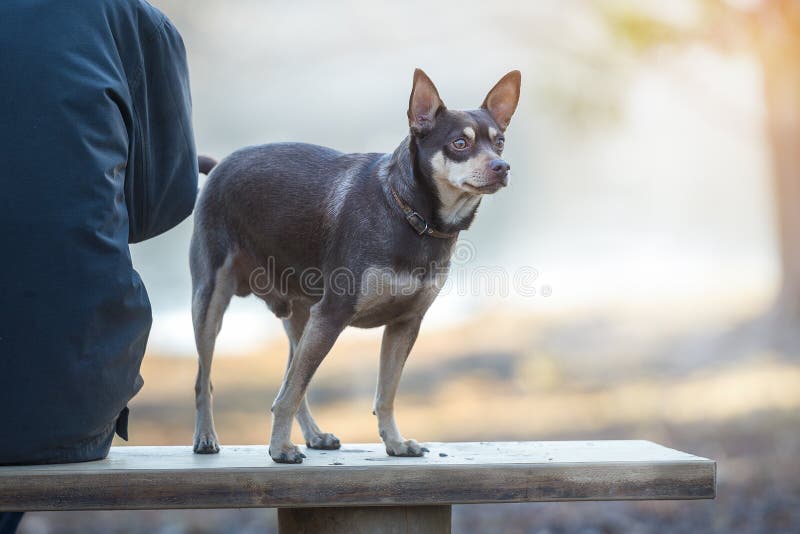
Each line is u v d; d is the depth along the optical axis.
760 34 16.72
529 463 4.23
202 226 5.20
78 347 3.87
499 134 4.93
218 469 4.05
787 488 9.21
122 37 4.34
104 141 4.00
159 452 4.71
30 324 3.82
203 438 4.76
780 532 7.92
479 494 4.18
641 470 4.27
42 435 3.94
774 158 19.08
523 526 8.60
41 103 3.90
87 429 4.05
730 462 10.64
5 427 3.87
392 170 4.67
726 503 8.90
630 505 9.07
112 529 8.98
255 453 4.73
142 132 4.46
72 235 3.85
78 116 3.95
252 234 5.07
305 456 4.53
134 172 4.48
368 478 4.12
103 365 3.96
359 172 4.81
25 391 3.84
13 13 4.03
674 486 4.28
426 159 4.63
